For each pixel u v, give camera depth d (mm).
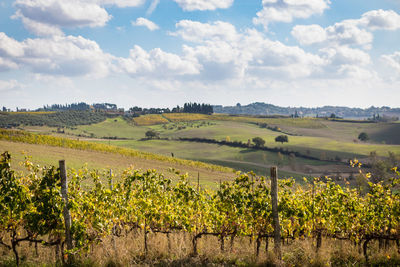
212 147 136250
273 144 142250
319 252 7801
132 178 9336
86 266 6965
